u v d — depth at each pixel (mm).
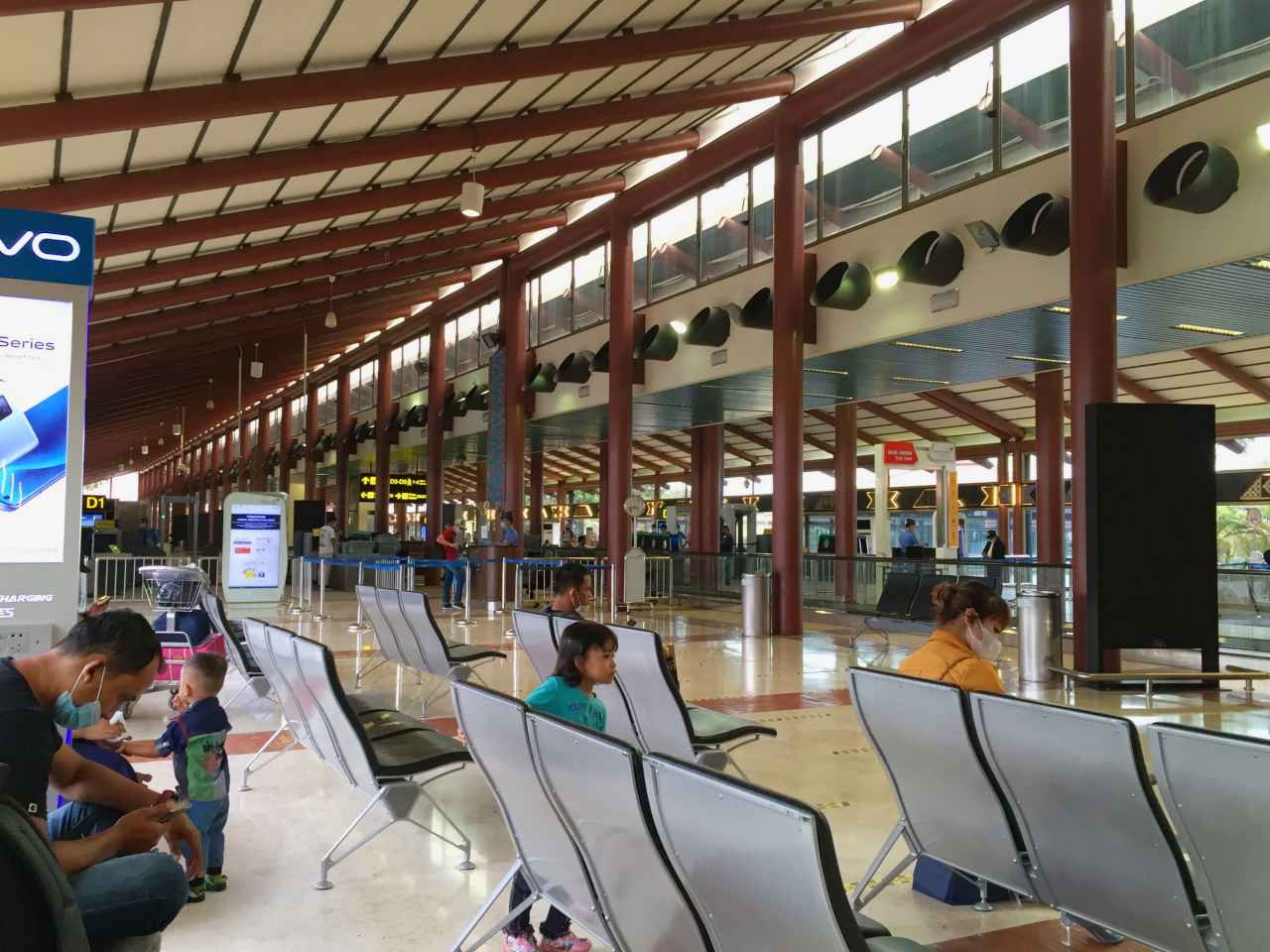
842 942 1783
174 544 36781
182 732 3938
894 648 12547
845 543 23156
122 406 37250
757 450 35281
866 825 4953
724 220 16172
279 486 44500
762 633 13742
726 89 13648
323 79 9672
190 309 20547
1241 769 2209
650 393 18125
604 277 19812
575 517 45906
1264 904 2283
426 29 9555
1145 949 3547
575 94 12898
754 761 6262
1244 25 9031
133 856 2387
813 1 12219
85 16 7402
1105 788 2658
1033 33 11016
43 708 2416
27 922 1492
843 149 13703
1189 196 8906
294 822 4953
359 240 16984
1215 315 11242
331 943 3551
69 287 4434
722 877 2080
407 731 4809
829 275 13297
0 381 4285
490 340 22750
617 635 4980
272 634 4824
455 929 3680
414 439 29734
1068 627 12992
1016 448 27219
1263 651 11539
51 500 4359
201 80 9234
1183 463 9320
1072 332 9719
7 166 9977
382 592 7812
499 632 13891
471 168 14945
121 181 10969
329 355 35031
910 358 14211
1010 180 11102
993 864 3330
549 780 2666
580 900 2957
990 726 2998
